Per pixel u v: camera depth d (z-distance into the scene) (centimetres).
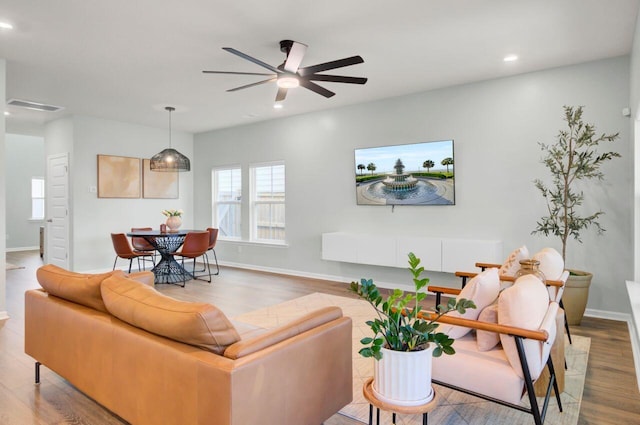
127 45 360
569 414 222
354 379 270
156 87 484
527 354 178
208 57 389
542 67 420
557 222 420
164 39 347
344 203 584
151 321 171
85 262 642
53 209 679
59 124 656
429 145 500
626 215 386
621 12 300
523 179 441
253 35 340
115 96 522
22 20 312
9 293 518
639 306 296
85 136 641
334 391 196
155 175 736
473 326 186
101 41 351
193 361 152
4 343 330
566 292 372
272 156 671
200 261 792
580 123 379
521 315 178
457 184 484
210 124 708
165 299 178
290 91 501
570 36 342
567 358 298
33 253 962
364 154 556
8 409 227
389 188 534
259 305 456
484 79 459
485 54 383
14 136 1019
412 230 521
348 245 550
